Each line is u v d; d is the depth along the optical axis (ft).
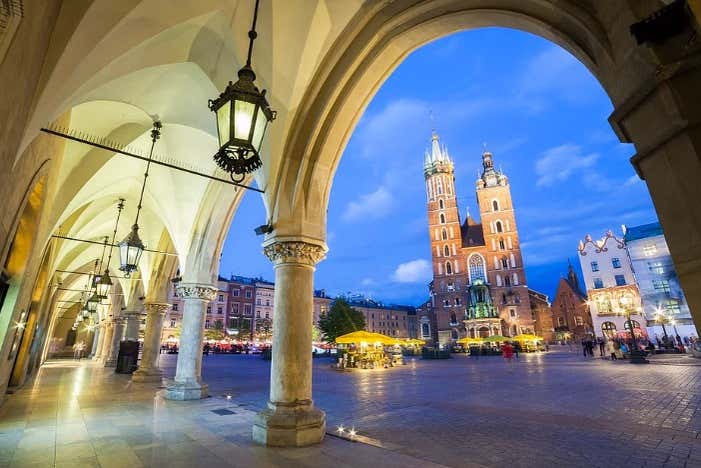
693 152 6.10
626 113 7.48
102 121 25.79
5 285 19.36
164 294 47.32
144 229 47.83
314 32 19.03
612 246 148.36
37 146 15.12
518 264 195.21
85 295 74.13
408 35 17.80
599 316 145.79
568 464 15.15
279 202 20.25
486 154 222.07
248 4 17.84
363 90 20.16
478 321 180.45
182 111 25.89
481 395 34.91
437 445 17.87
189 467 14.20
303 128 20.84
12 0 6.82
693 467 14.64
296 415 17.74
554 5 10.12
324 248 20.61
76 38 11.71
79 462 14.75
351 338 66.59
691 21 6.06
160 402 29.37
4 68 7.37
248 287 228.02
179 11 16.40
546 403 29.76
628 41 7.49
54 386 38.73
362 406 29.35
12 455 15.60
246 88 11.05
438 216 220.84
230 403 29.30
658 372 50.21
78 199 31.53
